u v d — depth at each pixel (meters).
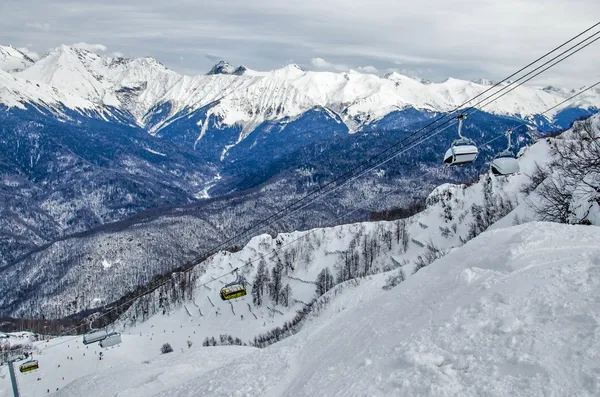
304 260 175.62
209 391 24.67
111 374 47.53
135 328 189.12
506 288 18.80
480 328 17.00
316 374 20.73
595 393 12.30
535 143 109.12
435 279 24.88
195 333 165.50
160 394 28.17
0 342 169.62
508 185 100.81
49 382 131.75
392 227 166.25
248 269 189.12
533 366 13.92
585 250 20.55
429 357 16.31
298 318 134.75
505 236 25.08
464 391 14.02
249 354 30.14
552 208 46.81
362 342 21.77
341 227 182.25
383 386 15.99
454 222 133.25
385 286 88.75
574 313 15.62
